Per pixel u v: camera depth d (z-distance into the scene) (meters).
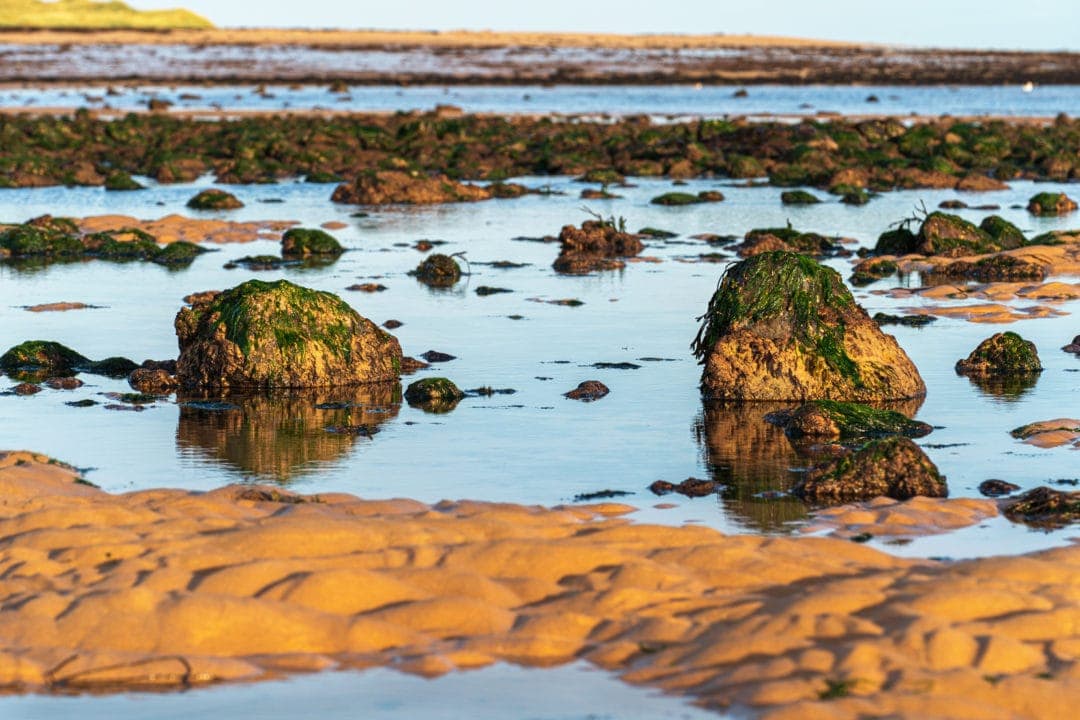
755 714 12.45
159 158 80.06
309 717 12.78
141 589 14.80
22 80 185.88
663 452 22.66
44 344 29.20
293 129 98.75
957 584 15.02
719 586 15.54
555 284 40.34
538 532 17.30
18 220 56.28
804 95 179.25
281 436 23.67
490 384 27.66
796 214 59.91
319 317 27.78
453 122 101.12
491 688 13.27
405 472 21.44
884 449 20.34
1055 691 12.69
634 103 157.25
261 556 16.22
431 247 48.75
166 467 21.67
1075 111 143.75
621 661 13.73
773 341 26.34
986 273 41.00
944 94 184.88
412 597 15.05
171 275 42.06
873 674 12.96
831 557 16.45
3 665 13.58
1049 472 21.38
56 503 18.61
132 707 13.02
